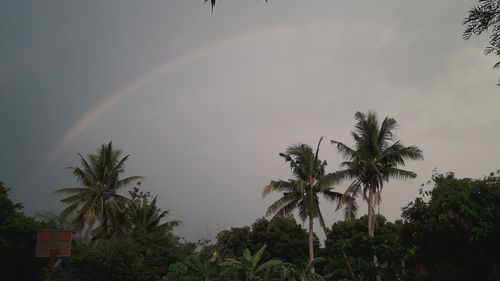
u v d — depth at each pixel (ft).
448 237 45.91
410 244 51.98
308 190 106.83
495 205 46.01
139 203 138.21
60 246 42.68
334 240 134.51
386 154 101.60
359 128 106.01
